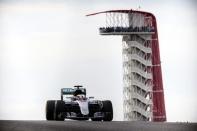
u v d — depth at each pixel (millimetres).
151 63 149250
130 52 149500
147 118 150375
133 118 149625
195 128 26062
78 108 39438
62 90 41125
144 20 150500
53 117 38594
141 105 149625
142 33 149125
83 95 41000
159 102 151500
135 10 150875
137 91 149875
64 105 38688
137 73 149125
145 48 149000
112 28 145875
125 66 149750
